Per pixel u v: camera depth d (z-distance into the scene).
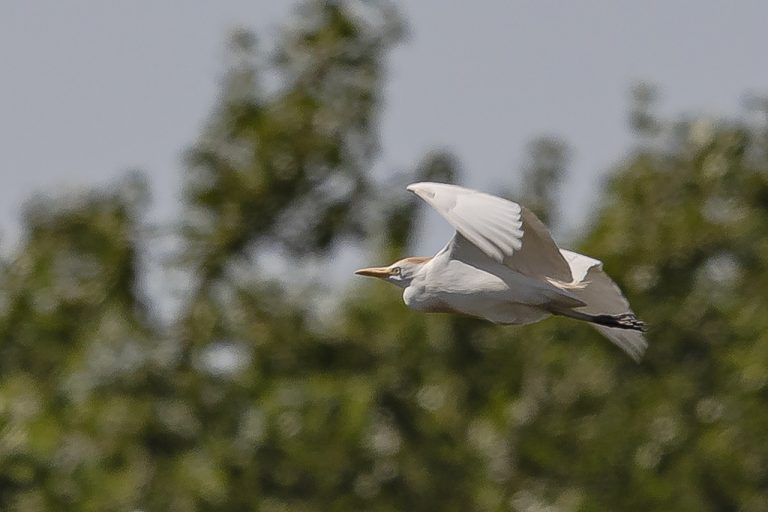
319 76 18.95
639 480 18.12
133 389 17.72
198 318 18.25
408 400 18.00
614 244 18.80
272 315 18.36
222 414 17.66
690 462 18.19
